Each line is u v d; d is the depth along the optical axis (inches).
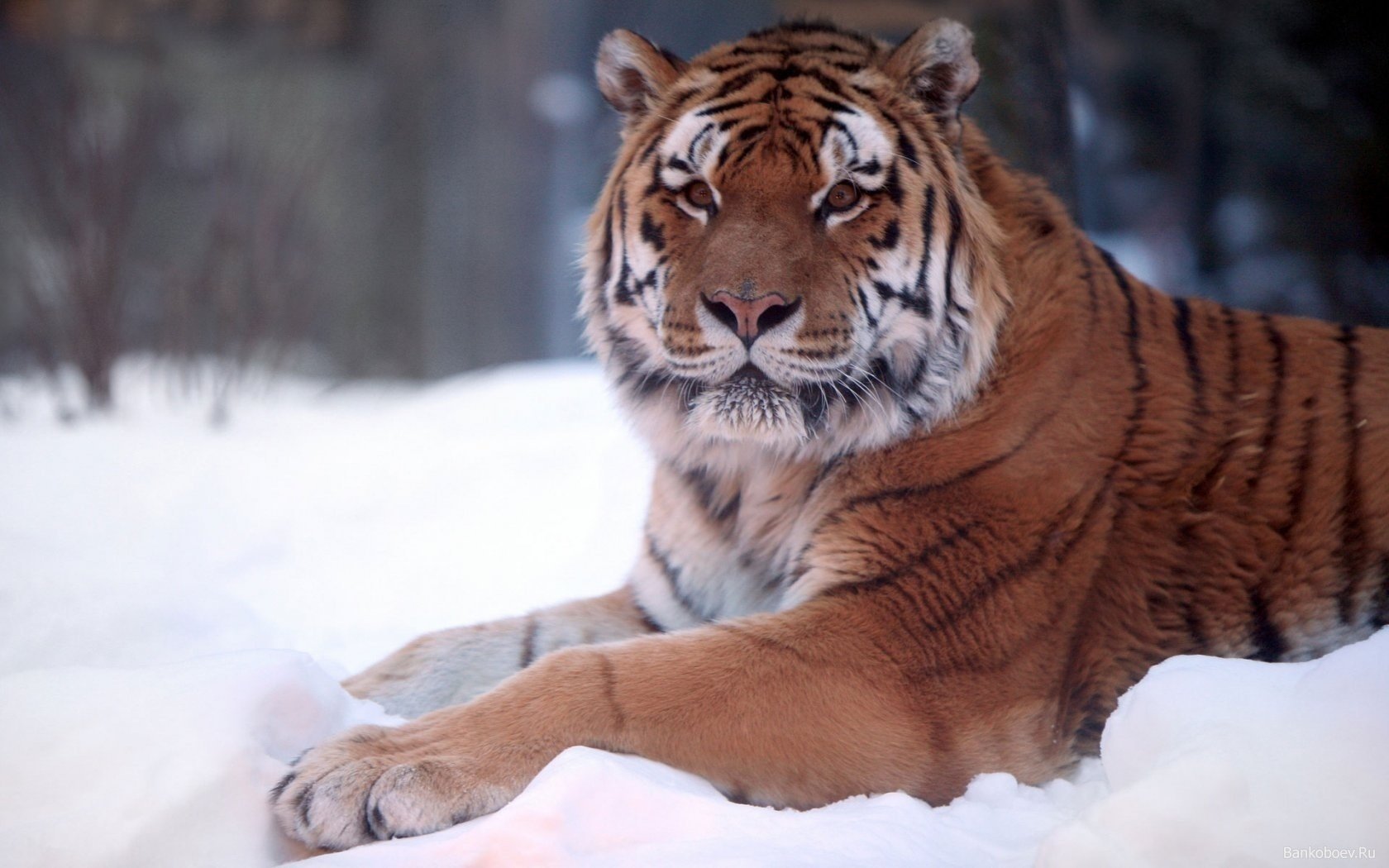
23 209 718.5
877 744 209.9
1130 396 243.4
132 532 446.3
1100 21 930.7
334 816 187.6
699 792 198.1
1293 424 246.2
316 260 846.5
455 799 190.7
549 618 274.4
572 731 203.0
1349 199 944.9
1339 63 896.9
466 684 264.1
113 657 280.2
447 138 1234.6
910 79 248.4
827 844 179.8
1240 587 238.8
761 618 220.8
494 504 482.0
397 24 1235.9
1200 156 1000.9
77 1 1190.9
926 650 217.5
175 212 1012.5
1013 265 251.0
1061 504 231.5
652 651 214.1
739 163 240.5
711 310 231.6
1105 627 232.8
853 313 235.3
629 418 263.4
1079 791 208.8
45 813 185.8
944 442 238.4
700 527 262.7
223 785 188.2
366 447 579.2
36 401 715.4
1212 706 176.6
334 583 396.5
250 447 588.7
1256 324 261.0
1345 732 162.2
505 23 1222.9
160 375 784.9
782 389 234.7
